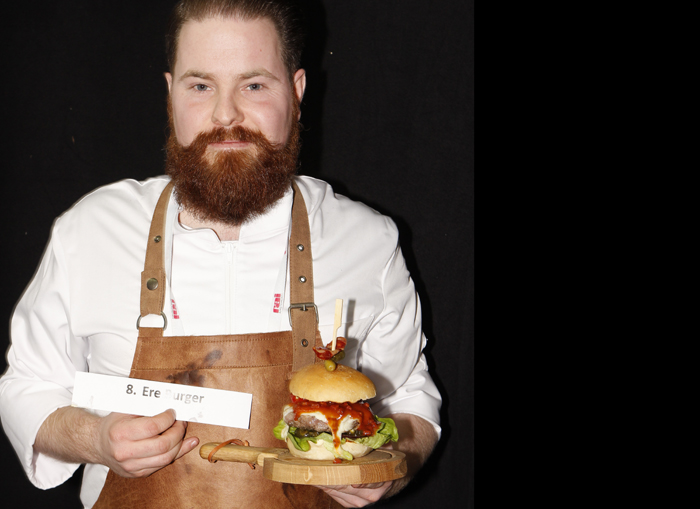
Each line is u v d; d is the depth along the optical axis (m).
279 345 1.24
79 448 1.19
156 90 2.00
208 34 1.25
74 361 1.35
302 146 2.00
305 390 1.06
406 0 1.97
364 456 1.06
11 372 1.35
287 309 1.30
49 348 1.33
